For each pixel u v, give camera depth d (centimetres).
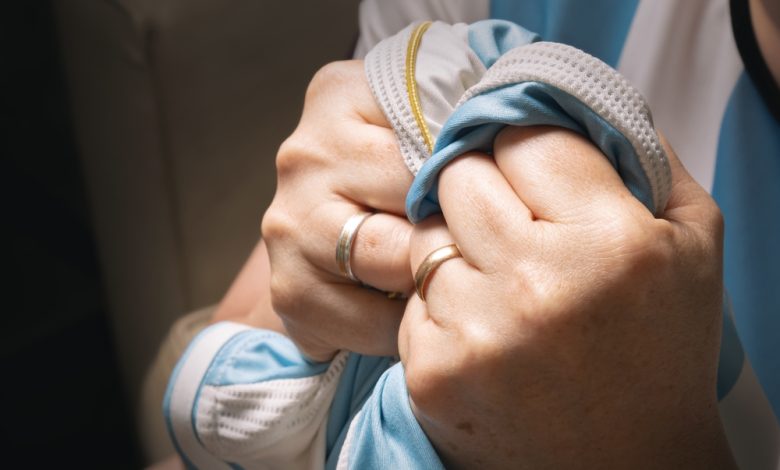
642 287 41
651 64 71
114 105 112
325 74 57
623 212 42
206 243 123
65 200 150
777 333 67
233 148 117
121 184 120
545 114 44
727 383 57
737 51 67
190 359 65
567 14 74
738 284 68
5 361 143
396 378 50
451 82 52
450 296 44
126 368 140
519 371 43
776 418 61
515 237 42
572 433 45
